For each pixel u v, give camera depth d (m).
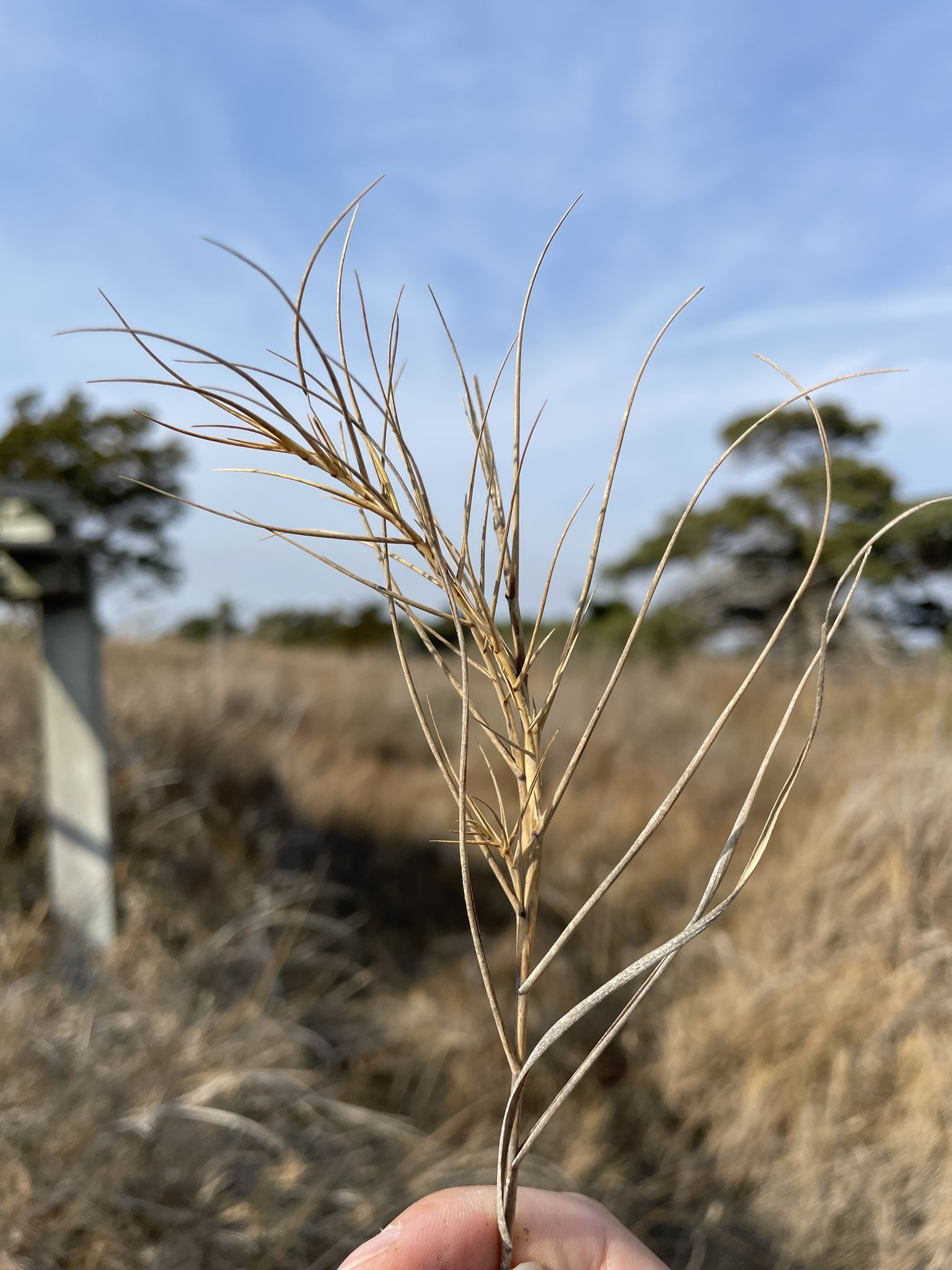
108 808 2.95
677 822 4.65
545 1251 0.86
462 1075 2.71
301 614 11.60
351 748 5.68
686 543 15.66
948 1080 2.29
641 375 0.62
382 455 0.68
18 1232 1.57
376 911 3.98
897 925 2.76
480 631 0.68
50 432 18.17
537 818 0.68
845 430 14.88
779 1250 2.09
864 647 11.79
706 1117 2.52
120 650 5.91
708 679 8.99
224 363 0.56
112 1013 2.28
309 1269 1.79
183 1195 1.82
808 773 4.73
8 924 2.62
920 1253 1.97
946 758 3.33
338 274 0.66
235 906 3.21
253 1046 2.31
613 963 3.35
